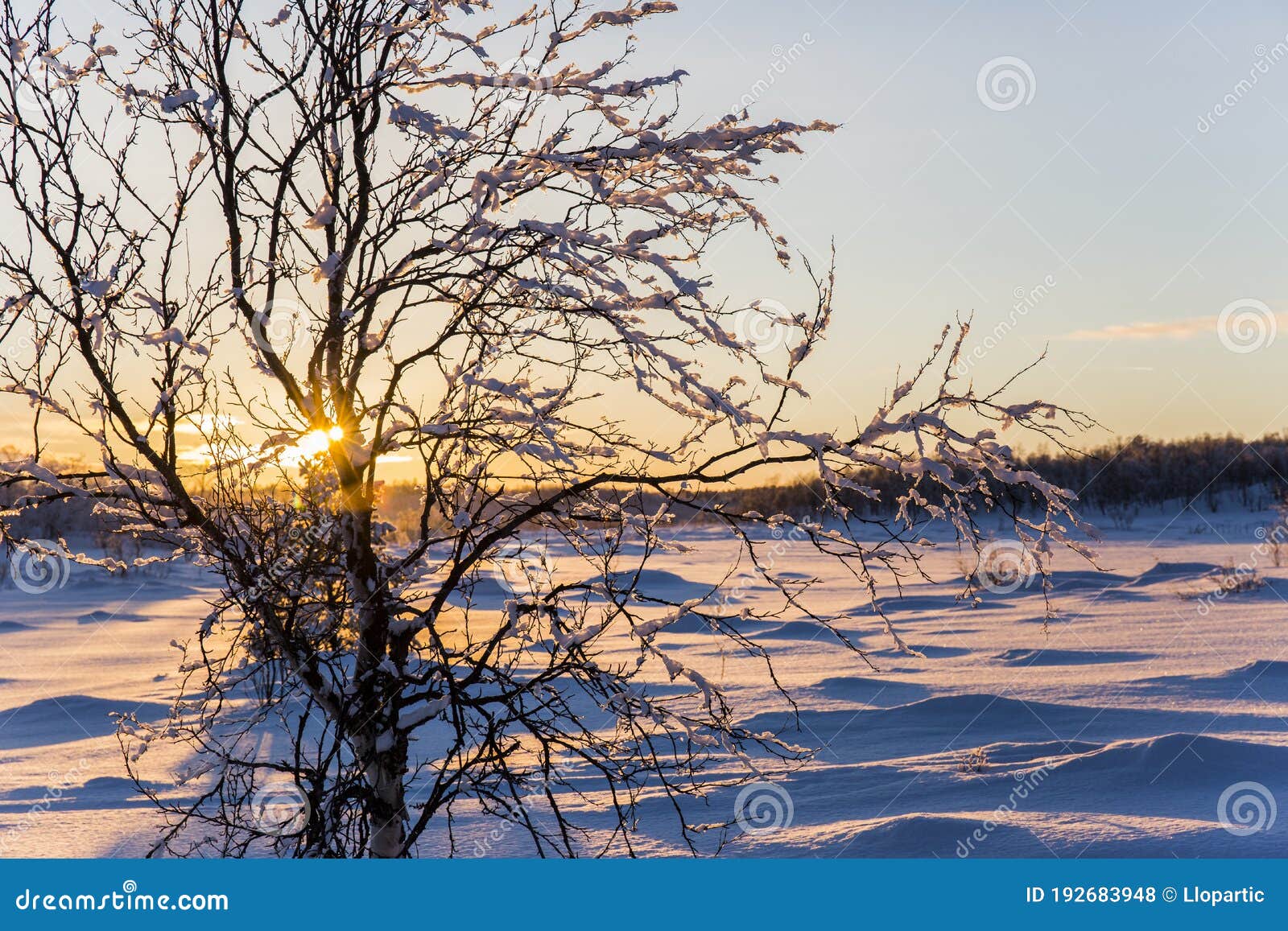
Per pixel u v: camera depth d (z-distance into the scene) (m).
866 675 17.95
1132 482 79.50
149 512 5.41
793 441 4.64
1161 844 7.94
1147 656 20.08
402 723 5.32
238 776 5.47
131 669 21.84
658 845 8.33
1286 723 13.32
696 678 5.20
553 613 5.29
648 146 4.96
